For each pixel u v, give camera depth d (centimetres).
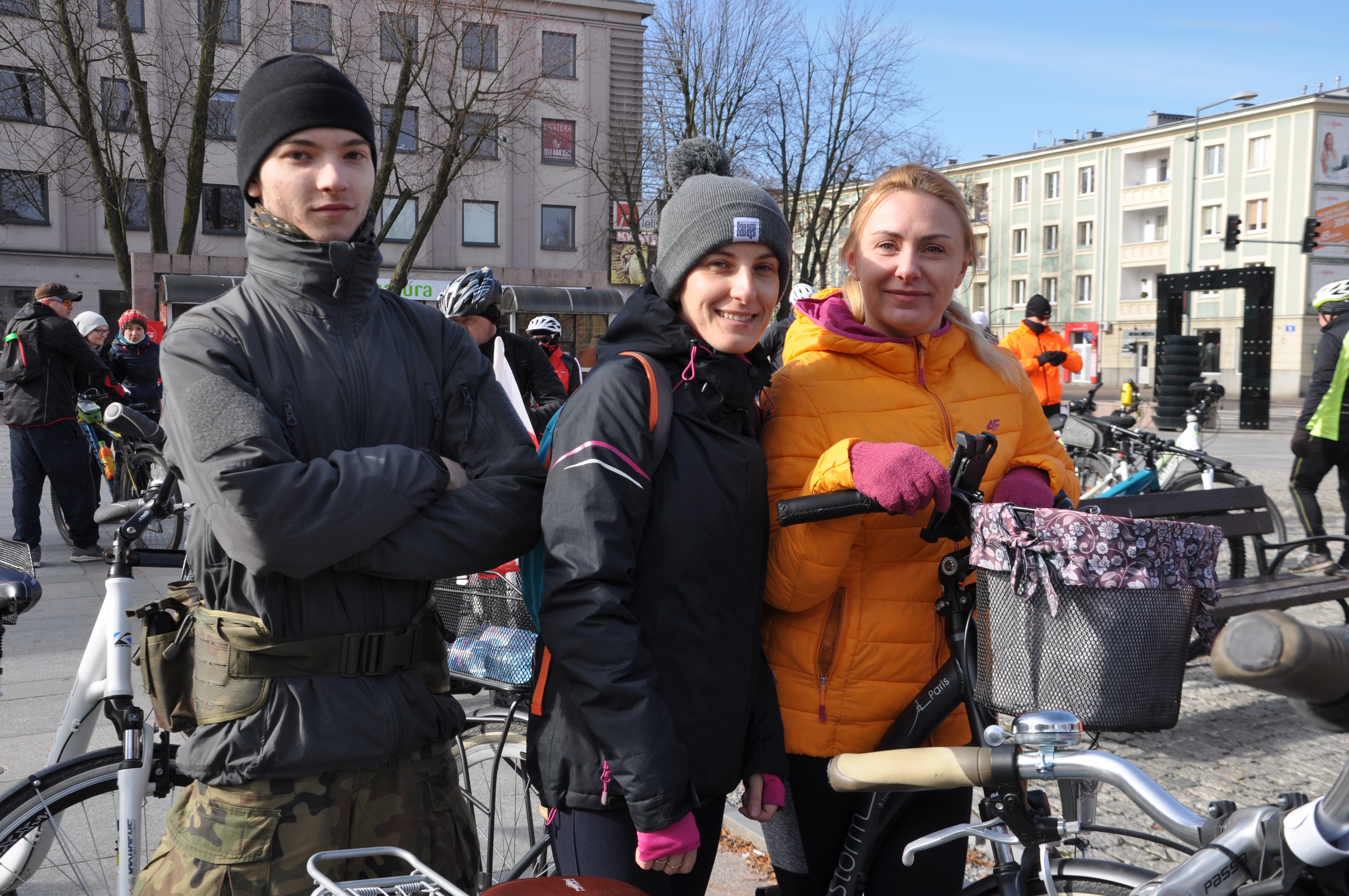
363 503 160
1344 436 665
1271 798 345
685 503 169
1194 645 368
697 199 174
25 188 2916
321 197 169
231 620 167
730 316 173
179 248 2091
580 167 3603
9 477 1204
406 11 2095
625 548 161
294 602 167
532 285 2831
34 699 444
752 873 299
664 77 2912
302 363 170
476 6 2209
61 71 2011
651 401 168
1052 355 995
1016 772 120
